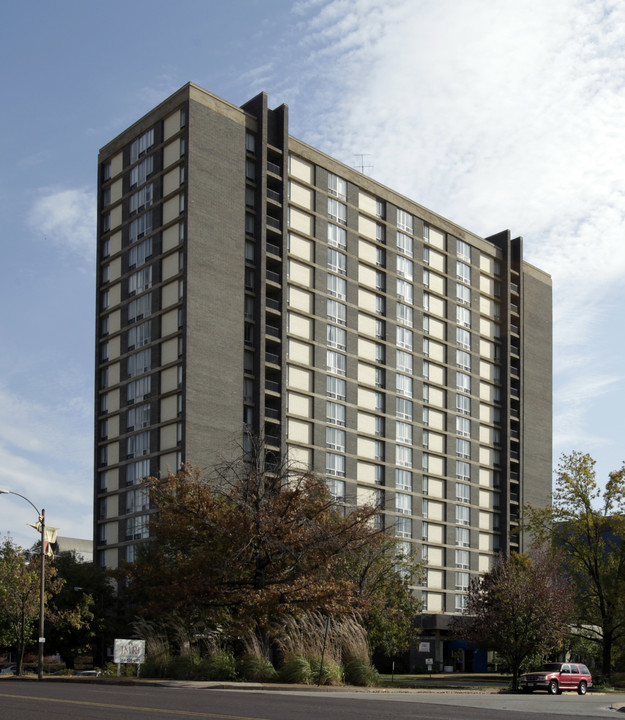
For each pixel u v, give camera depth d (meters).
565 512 64.00
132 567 39.59
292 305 82.19
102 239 86.81
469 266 104.00
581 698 39.84
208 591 36.41
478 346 103.25
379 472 88.19
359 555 50.66
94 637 68.81
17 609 56.91
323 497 40.97
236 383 76.19
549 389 112.50
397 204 95.31
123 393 80.88
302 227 84.38
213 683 31.05
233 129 80.38
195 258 75.56
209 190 77.56
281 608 36.12
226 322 76.56
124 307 82.44
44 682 33.19
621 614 61.41
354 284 88.69
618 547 63.88
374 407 88.88
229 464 41.50
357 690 32.47
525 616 50.03
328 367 84.38
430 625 84.56
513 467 105.69
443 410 96.88
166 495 38.81
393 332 92.06
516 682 49.28
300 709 19.83
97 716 16.08
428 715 19.58
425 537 91.94
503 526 101.50
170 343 76.31
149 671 34.91
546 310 114.38
